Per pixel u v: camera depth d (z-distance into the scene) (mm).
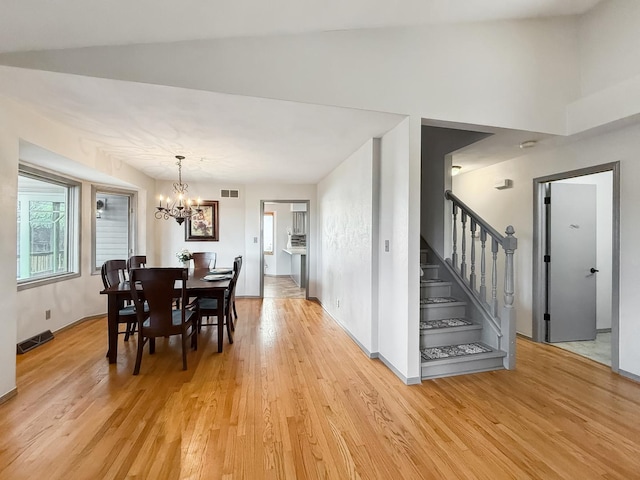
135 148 3717
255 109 2520
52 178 3871
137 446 1841
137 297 2879
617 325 2930
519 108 2928
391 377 2820
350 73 2473
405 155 2697
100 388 2561
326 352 3439
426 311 3449
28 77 2084
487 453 1807
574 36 3098
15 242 2410
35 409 2230
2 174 2289
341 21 2314
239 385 2635
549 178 3648
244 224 6285
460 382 2729
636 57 2639
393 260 2951
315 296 6262
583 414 2221
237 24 2092
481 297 3389
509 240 3031
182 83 2180
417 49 2648
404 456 1778
